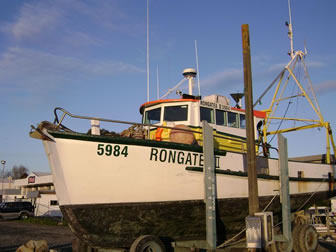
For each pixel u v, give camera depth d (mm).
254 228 7301
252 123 7996
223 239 9305
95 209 6758
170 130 8352
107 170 6836
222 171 8445
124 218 7094
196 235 8547
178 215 7742
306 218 11188
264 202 9625
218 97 10242
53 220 25688
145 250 6973
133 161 7094
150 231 7633
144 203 7230
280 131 13539
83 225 6746
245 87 8156
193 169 7871
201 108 9547
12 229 20141
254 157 7824
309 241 10070
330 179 12648
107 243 7164
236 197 8703
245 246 8344
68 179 6516
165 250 7289
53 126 6543
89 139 6680
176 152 7668
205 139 7887
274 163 10312
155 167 7352
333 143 13336
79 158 6598
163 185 7445
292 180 10875
